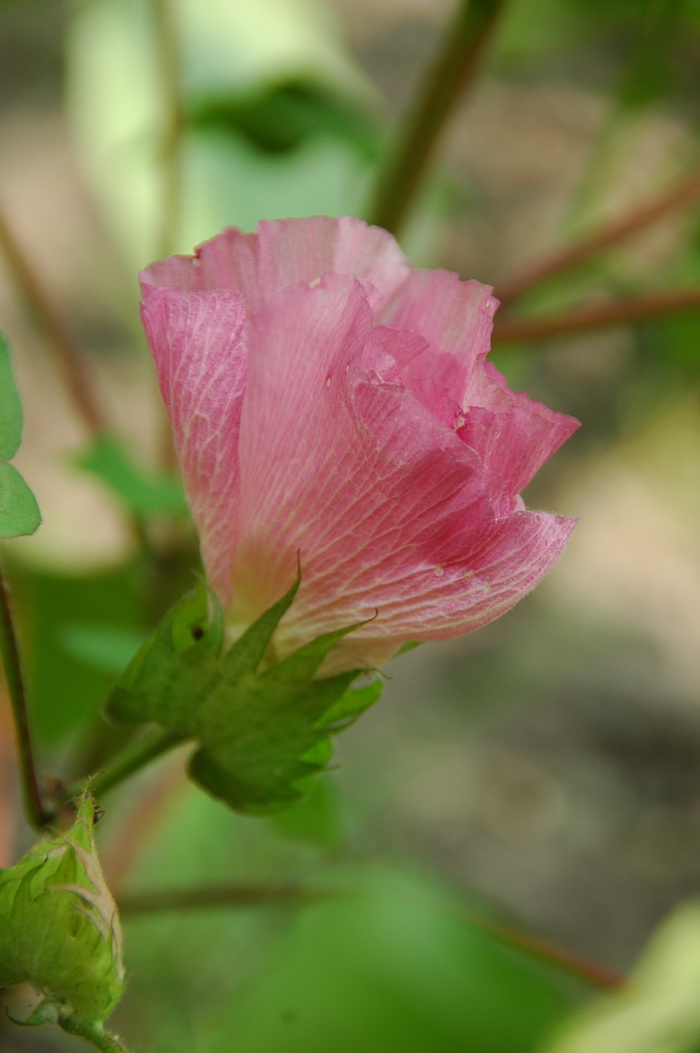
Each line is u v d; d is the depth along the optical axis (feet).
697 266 2.23
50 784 1.43
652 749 3.32
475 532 1.31
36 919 1.32
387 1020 1.81
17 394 1.34
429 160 1.76
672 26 2.13
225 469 1.34
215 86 2.36
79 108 2.57
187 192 2.37
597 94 5.10
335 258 1.37
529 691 3.41
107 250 4.39
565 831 3.10
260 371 1.33
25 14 5.19
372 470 1.31
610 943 2.90
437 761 3.21
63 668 2.07
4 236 1.93
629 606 3.68
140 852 2.23
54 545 3.37
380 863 2.19
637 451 4.05
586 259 1.93
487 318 1.33
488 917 1.93
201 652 1.37
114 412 3.84
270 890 1.76
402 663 3.45
